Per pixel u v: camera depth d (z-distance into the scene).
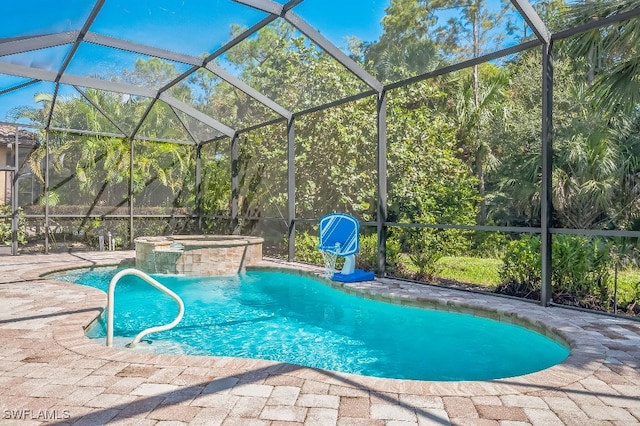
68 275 8.73
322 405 2.59
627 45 6.69
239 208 12.28
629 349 3.66
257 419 2.41
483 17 11.43
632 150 9.90
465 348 4.75
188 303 6.85
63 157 11.41
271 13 6.23
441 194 10.77
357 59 13.34
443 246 10.08
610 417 2.46
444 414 2.48
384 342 4.96
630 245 8.66
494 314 5.16
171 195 12.76
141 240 9.48
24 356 3.49
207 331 5.36
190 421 2.39
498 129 12.66
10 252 10.58
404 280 7.26
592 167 10.15
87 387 2.87
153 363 3.34
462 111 13.08
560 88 11.02
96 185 11.86
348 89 11.16
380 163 7.44
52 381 2.97
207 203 12.85
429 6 11.55
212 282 8.38
